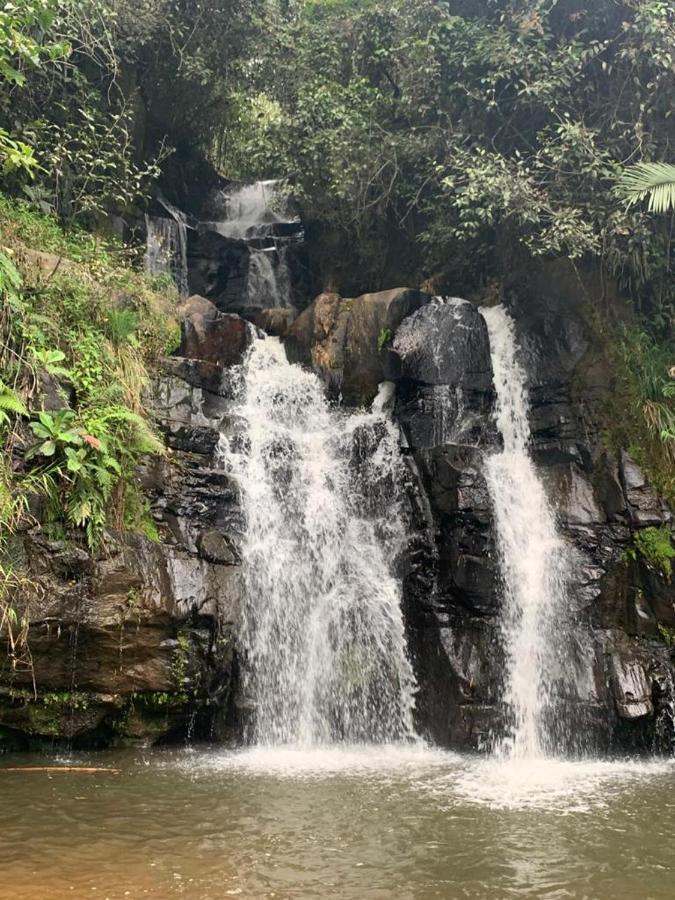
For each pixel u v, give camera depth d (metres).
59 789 6.19
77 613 7.13
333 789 6.50
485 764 7.62
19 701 7.10
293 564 9.02
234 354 10.84
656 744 8.30
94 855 4.80
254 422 10.30
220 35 13.94
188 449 9.21
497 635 8.75
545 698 8.67
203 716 7.93
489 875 4.66
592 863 4.88
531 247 11.38
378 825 5.54
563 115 12.00
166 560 7.86
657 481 9.94
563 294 11.83
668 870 4.79
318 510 9.65
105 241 12.15
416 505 9.57
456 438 10.53
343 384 11.11
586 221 11.66
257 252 15.55
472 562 8.86
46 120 11.55
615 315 11.49
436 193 13.53
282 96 14.15
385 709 8.71
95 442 7.46
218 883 4.43
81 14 11.82
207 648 7.80
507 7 12.07
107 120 13.22
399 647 9.03
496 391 11.34
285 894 4.31
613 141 11.62
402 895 4.34
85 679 7.24
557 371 11.21
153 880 4.44
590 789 6.73
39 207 10.89
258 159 13.94
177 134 16.17
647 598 9.03
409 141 12.87
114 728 7.55
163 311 10.34
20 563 7.01
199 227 16.38
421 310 10.91
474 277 13.57
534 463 10.82
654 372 10.76
